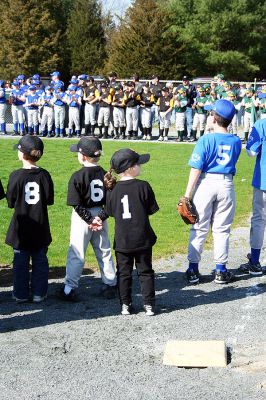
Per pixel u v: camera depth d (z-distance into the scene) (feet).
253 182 21.94
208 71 161.07
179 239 27.53
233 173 20.70
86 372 13.91
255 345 15.28
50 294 19.97
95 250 19.53
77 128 69.77
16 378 13.62
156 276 21.99
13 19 166.09
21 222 18.66
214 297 19.42
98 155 18.80
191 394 12.75
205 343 14.99
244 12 158.30
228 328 16.56
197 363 14.07
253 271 22.13
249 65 158.30
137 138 69.31
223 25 155.53
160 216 32.40
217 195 20.39
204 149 20.06
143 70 145.48
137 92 67.46
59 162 50.75
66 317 17.71
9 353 15.02
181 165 50.62
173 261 24.04
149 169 48.44
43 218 18.90
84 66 174.19
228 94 66.28
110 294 19.48
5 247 25.94
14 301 19.29
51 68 167.22
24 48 166.30
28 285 19.12
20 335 16.28
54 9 177.78
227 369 13.91
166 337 15.99
